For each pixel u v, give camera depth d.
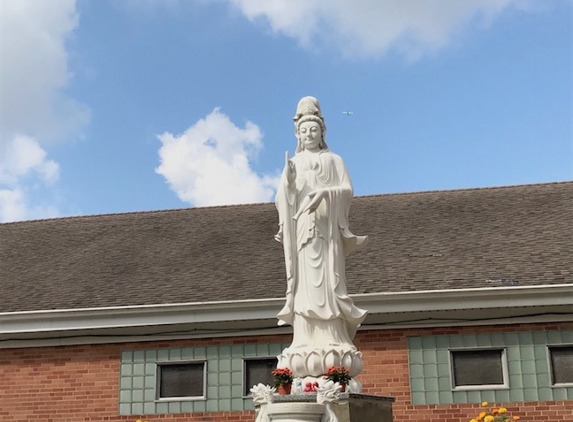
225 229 18.42
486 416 10.85
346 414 8.08
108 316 14.55
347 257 15.62
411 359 13.69
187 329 14.53
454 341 13.62
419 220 17.36
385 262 15.12
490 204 17.89
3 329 14.84
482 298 13.30
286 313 9.31
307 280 9.23
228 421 14.05
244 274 15.52
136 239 18.56
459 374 13.56
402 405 13.51
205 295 14.75
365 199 19.45
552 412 13.05
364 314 9.27
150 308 14.29
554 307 13.31
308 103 9.97
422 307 13.45
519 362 13.34
